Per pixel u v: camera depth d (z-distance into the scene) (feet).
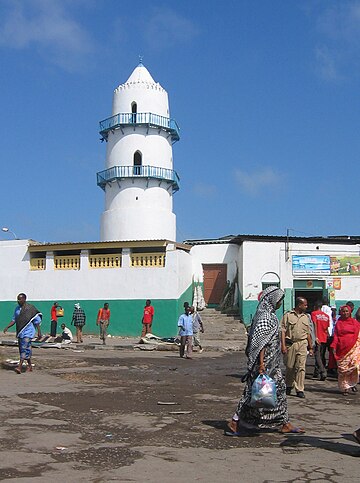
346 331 42.14
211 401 36.86
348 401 38.65
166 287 103.30
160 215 135.44
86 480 19.58
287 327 41.14
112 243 107.65
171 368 57.52
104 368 56.34
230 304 114.32
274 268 108.78
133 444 24.86
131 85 138.10
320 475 20.52
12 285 115.44
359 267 109.60
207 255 117.19
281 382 27.09
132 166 136.05
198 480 19.79
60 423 28.96
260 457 22.90
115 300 106.42
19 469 20.77
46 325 111.45
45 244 112.78
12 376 48.32
